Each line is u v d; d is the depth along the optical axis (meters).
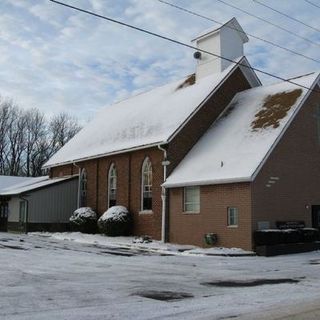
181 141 28.86
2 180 46.62
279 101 27.66
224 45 33.69
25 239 29.02
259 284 13.23
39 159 72.19
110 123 39.41
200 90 32.16
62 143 74.62
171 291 11.85
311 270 16.52
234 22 34.09
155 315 9.04
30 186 38.22
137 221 30.14
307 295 11.41
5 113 69.81
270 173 23.80
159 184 28.39
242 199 23.06
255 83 33.38
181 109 31.00
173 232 26.94
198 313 9.24
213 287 12.62
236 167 23.92
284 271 16.22
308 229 24.34
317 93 27.50
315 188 26.31
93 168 35.72
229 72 31.94
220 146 27.16
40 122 73.06
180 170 27.56
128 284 12.79
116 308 9.67
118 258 19.52
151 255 21.30
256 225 22.69
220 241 23.91
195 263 18.39
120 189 32.25
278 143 24.56
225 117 30.39
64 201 36.59
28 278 13.41
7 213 38.97
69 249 23.12
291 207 24.64
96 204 34.78
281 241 22.80
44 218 35.66
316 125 27.09
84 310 9.42
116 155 33.03
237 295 11.39
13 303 9.96
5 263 16.80
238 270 16.42
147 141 29.88
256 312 9.33
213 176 24.41
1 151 69.38
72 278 13.66
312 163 26.36
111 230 29.97
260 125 26.55
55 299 10.49
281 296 11.27
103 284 12.69
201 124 29.98
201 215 25.20
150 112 34.44
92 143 38.06
